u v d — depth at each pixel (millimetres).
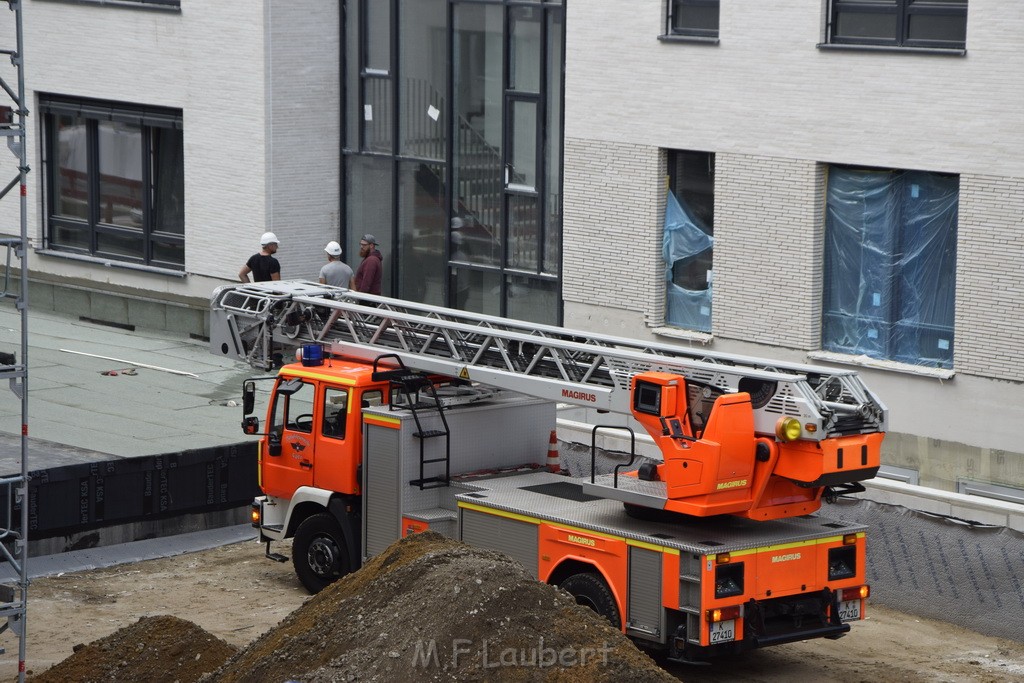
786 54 20031
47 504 15883
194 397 21859
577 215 22812
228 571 16047
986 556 14109
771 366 12656
